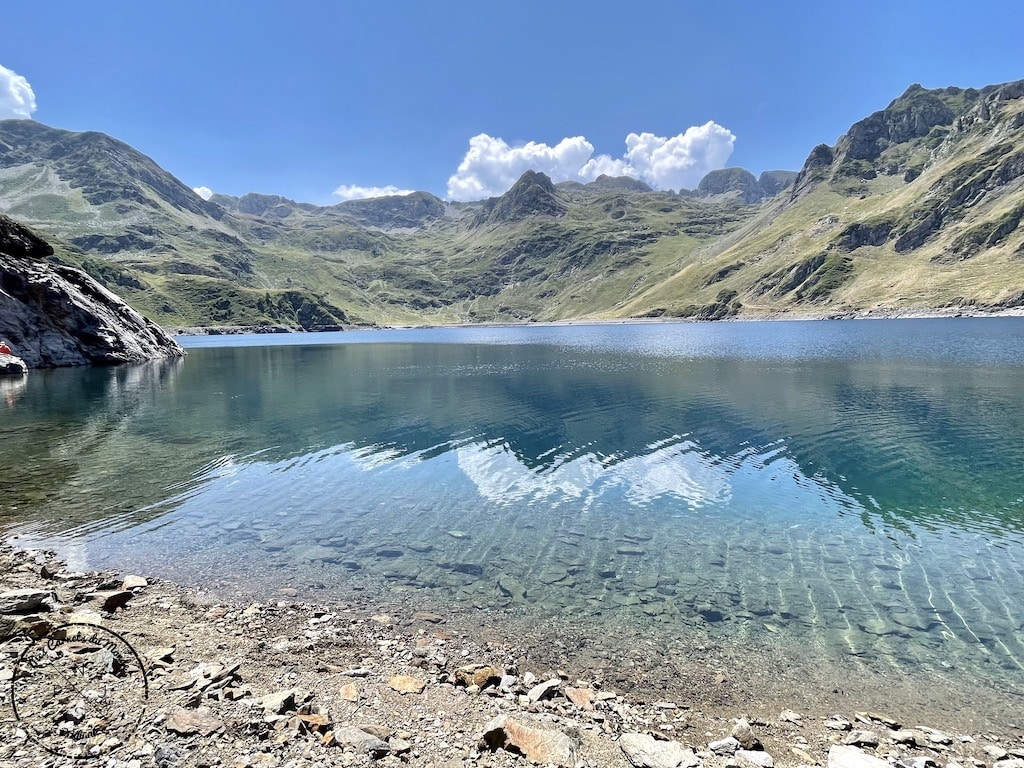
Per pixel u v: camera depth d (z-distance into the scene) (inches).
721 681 471.2
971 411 1667.1
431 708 390.3
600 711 411.2
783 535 815.7
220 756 295.1
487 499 981.2
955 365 2738.7
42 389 2488.9
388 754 321.1
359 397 2235.5
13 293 3388.3
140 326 4414.4
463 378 2874.0
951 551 753.0
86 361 3750.0
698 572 692.7
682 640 537.0
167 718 326.6
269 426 1633.9
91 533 793.6
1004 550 754.2
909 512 903.1
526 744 338.3
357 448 1362.0
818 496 989.2
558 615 582.6
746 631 554.9
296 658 467.5
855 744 388.2
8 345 3267.7
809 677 480.7
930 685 471.2
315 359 4507.9
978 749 390.0
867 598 624.7
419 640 521.3
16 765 263.7
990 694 458.9
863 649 523.8
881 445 1320.1
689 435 1467.8
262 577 661.9
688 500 973.2
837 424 1547.7
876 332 5629.9
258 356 4980.3
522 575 680.4
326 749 317.1
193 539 781.3
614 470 1160.8
